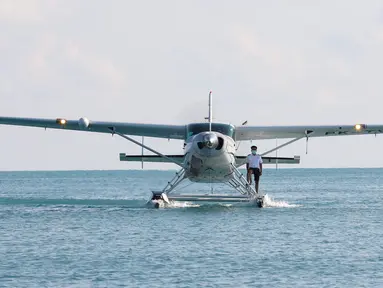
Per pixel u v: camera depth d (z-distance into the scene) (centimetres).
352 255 4588
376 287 3691
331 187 18725
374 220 6650
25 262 4309
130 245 4962
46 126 8188
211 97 7856
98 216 6838
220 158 7306
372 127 8075
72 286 3700
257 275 3969
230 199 7712
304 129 8100
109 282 3788
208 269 4119
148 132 8088
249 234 5544
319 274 3997
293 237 5397
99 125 8044
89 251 4709
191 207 7869
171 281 3816
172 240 5203
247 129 8012
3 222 6338
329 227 6034
